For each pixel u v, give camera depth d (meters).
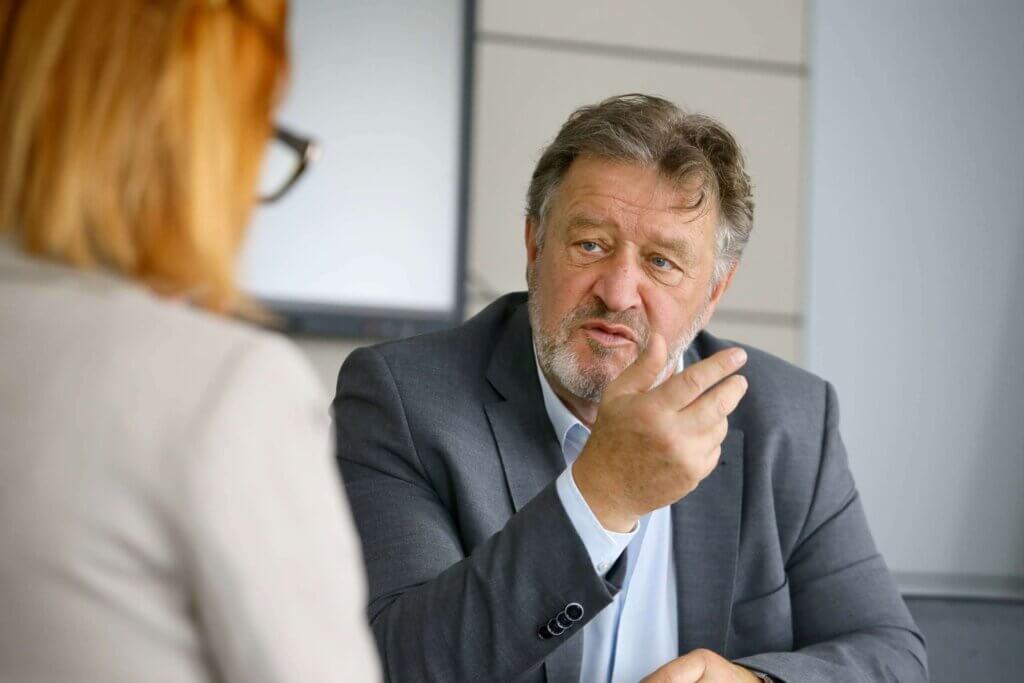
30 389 0.55
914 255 3.41
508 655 1.08
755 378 1.52
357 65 2.98
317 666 0.56
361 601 0.62
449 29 3.04
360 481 1.33
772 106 3.31
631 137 1.32
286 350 0.61
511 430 1.36
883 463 3.39
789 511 1.47
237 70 0.62
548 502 1.09
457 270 3.03
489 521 1.31
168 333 0.58
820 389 1.56
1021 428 3.47
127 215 0.59
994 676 1.74
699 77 3.25
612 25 3.20
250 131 0.63
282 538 0.56
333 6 2.96
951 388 3.44
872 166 3.38
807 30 3.34
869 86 3.38
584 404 1.38
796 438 1.49
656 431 1.04
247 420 0.56
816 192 3.35
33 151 0.58
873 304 3.38
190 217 0.60
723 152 1.38
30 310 0.57
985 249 3.46
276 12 0.64
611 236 1.32
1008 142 3.48
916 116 3.41
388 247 2.99
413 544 1.25
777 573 1.41
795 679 1.26
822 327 3.35
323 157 2.95
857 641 1.39
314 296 2.94
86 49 0.58
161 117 0.59
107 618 0.54
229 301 0.63
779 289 3.31
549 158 1.38
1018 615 1.79
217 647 0.56
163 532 0.55
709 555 1.38
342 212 2.96
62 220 0.58
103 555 0.54
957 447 3.44
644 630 1.35
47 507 0.54
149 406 0.55
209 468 0.54
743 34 3.29
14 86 0.58
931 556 3.42
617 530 1.09
